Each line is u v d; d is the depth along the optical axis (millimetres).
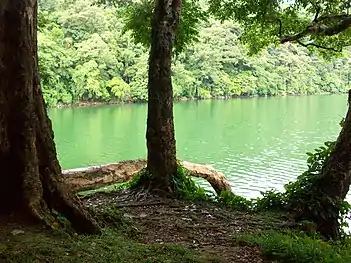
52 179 4832
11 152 4512
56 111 41219
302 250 4902
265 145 28984
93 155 26203
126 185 8797
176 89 48312
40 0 43688
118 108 43875
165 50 8203
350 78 63094
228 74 53031
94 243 4555
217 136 32719
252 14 10797
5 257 3812
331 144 7941
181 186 8336
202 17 10094
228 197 8156
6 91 4469
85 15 43594
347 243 6656
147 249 4727
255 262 4742
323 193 7340
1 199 4508
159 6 8156
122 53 45156
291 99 56375
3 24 4426
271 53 57531
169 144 8359
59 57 40281
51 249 4094
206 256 4797
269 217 7285
